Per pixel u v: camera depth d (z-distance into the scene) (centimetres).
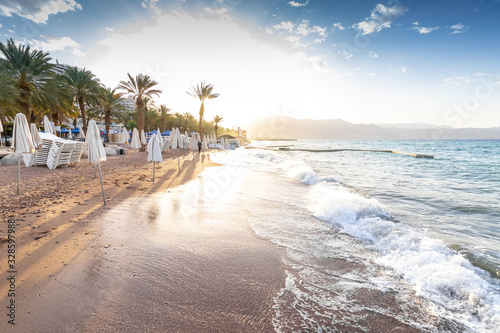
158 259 357
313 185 1016
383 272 344
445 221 598
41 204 595
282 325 238
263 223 538
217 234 465
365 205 658
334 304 274
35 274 303
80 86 3089
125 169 1302
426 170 1783
